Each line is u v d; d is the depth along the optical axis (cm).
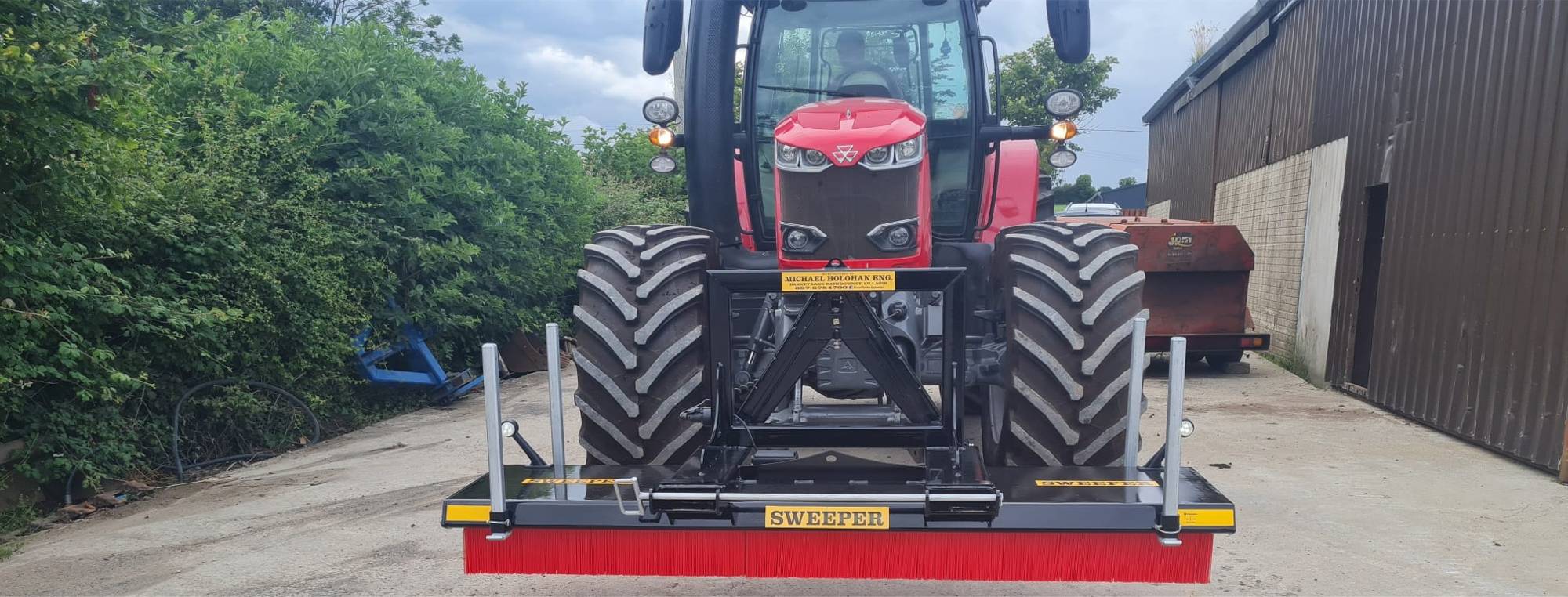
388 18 1745
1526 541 424
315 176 701
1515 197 581
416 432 709
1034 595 357
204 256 609
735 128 450
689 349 338
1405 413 715
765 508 259
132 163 542
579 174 1121
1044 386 321
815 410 349
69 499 520
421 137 805
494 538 261
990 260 422
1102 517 252
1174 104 1702
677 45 405
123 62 488
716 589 366
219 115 694
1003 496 260
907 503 254
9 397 492
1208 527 248
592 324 341
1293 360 988
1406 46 738
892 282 300
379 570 397
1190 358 995
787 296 387
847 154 339
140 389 574
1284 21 1073
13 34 459
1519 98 580
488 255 887
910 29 441
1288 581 373
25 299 480
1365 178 814
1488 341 606
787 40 440
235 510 503
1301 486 518
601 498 267
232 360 645
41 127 452
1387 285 753
